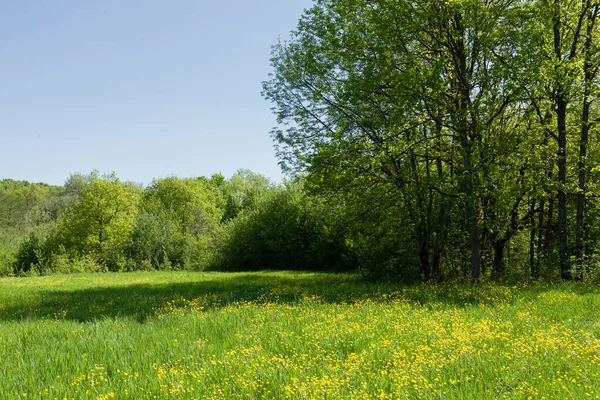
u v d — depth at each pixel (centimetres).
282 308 1252
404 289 1617
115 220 5600
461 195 1788
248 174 9250
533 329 914
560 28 2020
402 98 1766
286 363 692
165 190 7731
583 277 1747
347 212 2264
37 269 5094
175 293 2108
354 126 2055
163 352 791
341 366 690
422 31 1875
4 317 1467
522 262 2064
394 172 2044
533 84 1686
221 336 924
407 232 2278
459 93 1895
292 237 4822
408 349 771
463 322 984
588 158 1925
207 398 557
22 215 8406
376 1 1852
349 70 1995
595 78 1977
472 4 1692
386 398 553
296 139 2238
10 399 587
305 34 2245
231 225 5412
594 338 831
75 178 9556
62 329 1061
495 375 633
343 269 4412
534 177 1944
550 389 575
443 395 558
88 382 645
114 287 2675
